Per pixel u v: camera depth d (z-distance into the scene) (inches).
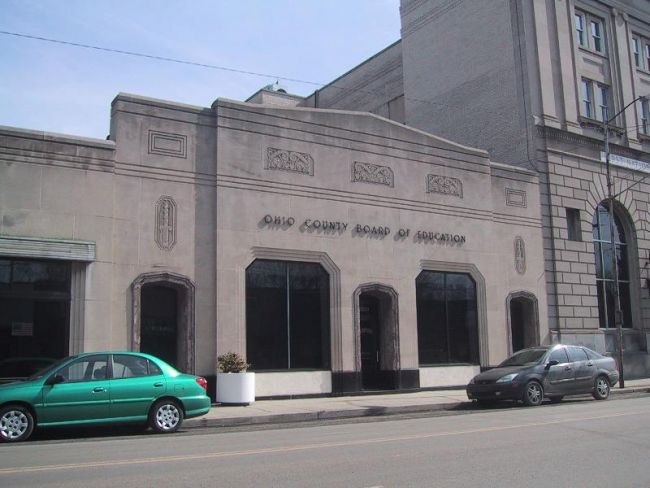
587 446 411.2
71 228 665.0
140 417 510.6
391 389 869.8
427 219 940.6
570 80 1176.2
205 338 733.3
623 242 1236.5
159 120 735.7
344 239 852.6
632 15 1320.1
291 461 365.1
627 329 1186.0
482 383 728.3
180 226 733.3
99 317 668.1
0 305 629.9
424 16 1359.5
